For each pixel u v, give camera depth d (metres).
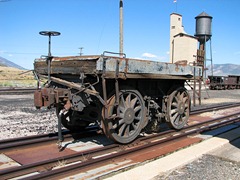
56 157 5.82
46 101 6.16
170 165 5.55
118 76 6.09
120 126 6.78
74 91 6.49
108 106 6.24
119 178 4.80
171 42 35.97
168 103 8.25
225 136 8.39
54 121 10.70
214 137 8.21
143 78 6.82
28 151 6.36
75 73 6.18
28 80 53.75
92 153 6.03
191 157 6.13
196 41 34.59
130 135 6.97
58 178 4.72
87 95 6.43
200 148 6.91
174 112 8.52
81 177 4.80
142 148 6.41
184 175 5.21
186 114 9.11
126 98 6.86
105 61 5.82
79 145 7.00
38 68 7.48
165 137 8.09
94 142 7.32
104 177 4.86
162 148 6.85
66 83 6.36
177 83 8.80
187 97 9.14
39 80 7.44
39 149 6.54
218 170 5.54
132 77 6.45
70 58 6.35
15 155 6.05
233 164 5.93
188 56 33.28
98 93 5.96
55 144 6.99
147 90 7.68
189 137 8.16
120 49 18.03
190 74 8.82
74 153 6.17
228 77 45.84
